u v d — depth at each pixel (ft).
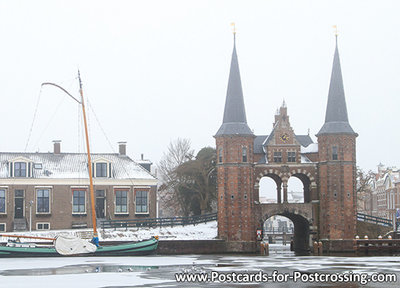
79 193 258.78
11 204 250.16
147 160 297.94
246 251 226.17
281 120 238.68
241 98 233.76
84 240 196.13
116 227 234.17
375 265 164.04
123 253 199.93
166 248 216.95
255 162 238.07
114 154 280.10
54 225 254.27
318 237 233.96
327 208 229.86
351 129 233.14
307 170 236.63
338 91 234.99
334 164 230.07
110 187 262.06
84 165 266.36
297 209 234.58
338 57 237.25
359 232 235.81
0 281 127.13
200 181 292.20
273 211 234.17
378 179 492.95
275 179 256.93
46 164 263.08
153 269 151.53
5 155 264.52
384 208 466.29
